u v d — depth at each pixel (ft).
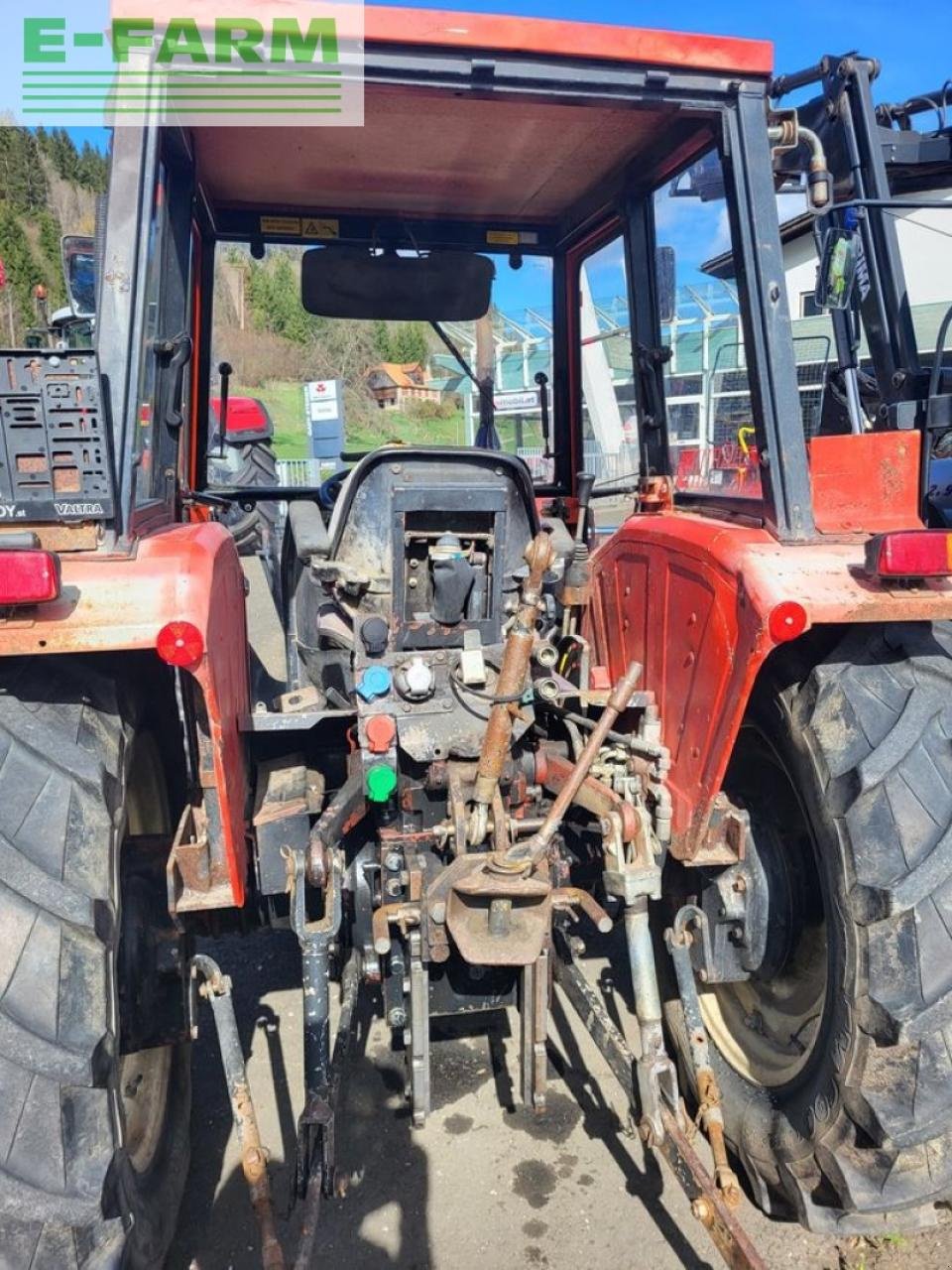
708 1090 6.40
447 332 11.23
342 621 7.34
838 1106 6.02
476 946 6.18
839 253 9.34
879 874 5.77
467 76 6.33
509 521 7.34
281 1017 9.50
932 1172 5.80
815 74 12.78
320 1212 7.16
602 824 6.89
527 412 11.69
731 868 7.22
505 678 6.49
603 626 9.43
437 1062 8.87
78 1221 4.71
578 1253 6.84
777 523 6.72
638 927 6.62
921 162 14.78
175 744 7.14
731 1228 5.42
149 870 6.48
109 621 5.35
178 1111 7.12
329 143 8.68
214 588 5.90
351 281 10.75
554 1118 8.16
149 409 7.09
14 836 5.07
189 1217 7.20
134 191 5.87
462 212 10.84
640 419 9.92
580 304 11.30
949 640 6.93
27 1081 4.75
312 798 7.39
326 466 11.18
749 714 7.01
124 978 6.20
